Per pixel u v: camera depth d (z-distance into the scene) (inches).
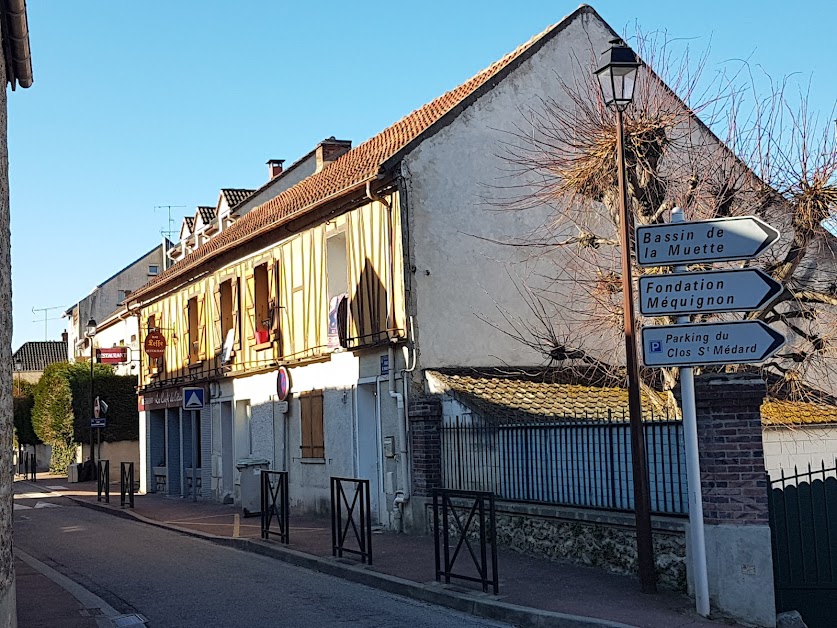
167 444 1101.7
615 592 364.2
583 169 538.6
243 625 350.3
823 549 347.3
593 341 627.8
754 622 323.6
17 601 416.8
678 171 549.3
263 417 824.9
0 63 322.0
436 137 613.0
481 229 619.8
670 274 337.7
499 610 347.9
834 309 548.4
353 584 434.9
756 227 336.5
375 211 630.5
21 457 1734.7
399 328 596.4
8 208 339.0
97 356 1427.2
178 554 567.5
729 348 333.1
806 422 591.2
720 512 331.0
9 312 331.3
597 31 676.1
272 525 685.9
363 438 652.1
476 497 384.2
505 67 637.9
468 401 545.3
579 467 439.8
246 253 852.6
